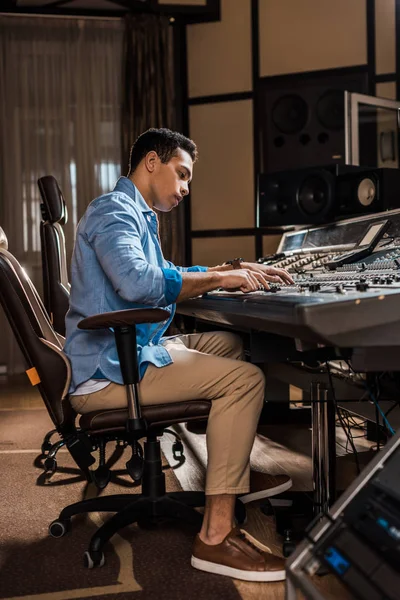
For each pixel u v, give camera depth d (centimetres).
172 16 591
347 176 299
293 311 123
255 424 168
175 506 181
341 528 116
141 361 168
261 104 585
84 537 191
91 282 174
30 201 590
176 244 593
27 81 588
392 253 212
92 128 595
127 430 165
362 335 123
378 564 104
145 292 161
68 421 176
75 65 593
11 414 389
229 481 165
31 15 578
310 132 573
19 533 194
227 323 187
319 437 183
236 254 596
